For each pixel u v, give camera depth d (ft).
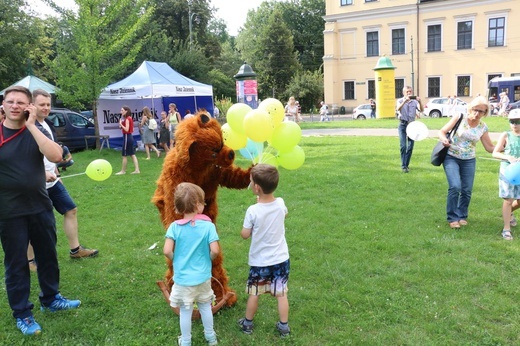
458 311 12.18
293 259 16.42
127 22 55.06
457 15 128.57
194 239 10.73
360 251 16.79
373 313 12.27
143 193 28.84
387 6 135.95
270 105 12.98
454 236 17.95
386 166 33.78
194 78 114.93
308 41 217.77
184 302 10.61
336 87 148.77
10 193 11.48
